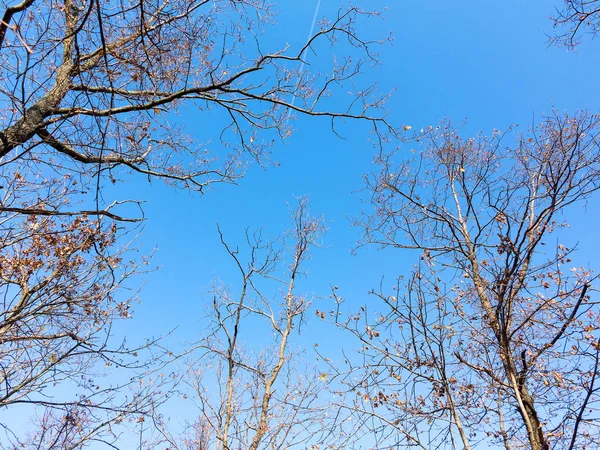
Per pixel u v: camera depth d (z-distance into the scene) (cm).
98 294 603
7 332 574
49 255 601
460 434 486
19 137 440
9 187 531
